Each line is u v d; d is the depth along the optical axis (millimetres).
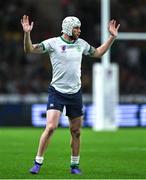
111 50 82438
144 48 82688
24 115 63844
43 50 26484
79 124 26938
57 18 85625
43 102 64312
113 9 83125
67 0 86125
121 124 63750
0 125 63562
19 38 84500
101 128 58844
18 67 82000
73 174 27047
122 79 80375
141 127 63938
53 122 26234
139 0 83875
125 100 68625
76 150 27141
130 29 81750
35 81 80625
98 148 41438
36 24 85188
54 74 26578
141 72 81562
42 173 27406
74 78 26438
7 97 71500
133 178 25688
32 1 86500
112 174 27203
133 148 41312
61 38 26547
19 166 30609
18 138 50125
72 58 26375
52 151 38969
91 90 79188
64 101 26438
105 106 58688
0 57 82625
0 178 25516
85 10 85500
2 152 38469
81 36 84812
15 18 85562
